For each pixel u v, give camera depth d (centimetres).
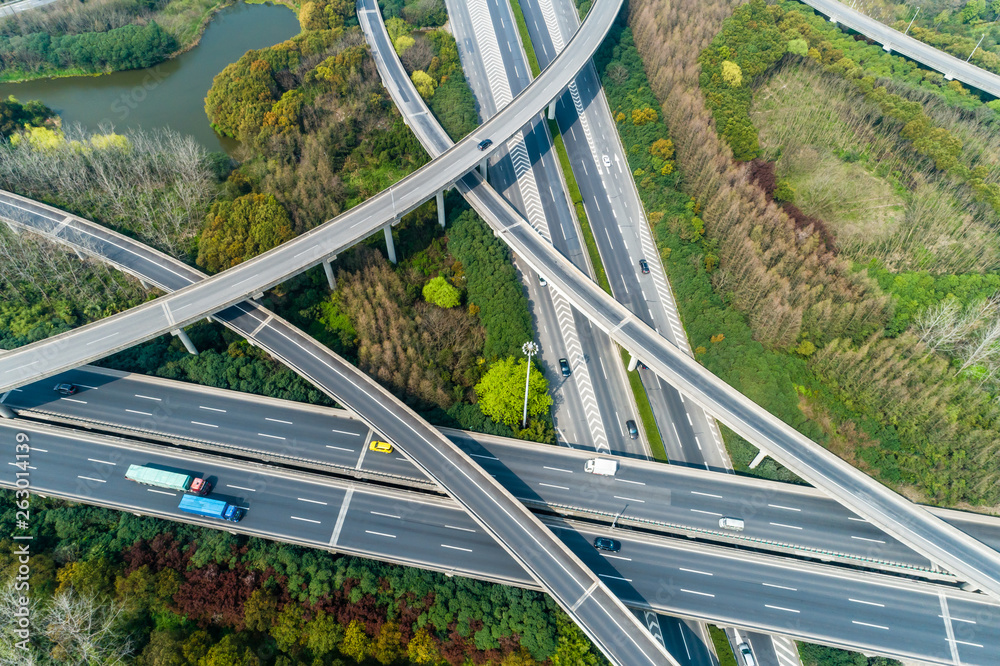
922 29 19750
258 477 11231
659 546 10562
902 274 13700
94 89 19025
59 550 10444
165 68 19575
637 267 14712
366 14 19838
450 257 14775
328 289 13888
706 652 10106
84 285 13638
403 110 16562
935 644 9569
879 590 10069
